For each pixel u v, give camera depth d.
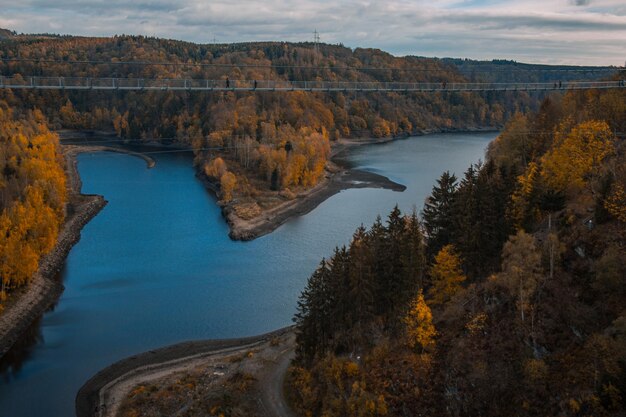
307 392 54.84
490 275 58.91
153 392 60.41
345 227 120.44
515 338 48.66
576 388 42.38
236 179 149.12
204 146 185.50
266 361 63.84
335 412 51.22
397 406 49.19
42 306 82.56
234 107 198.00
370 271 58.56
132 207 135.12
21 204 94.94
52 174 122.31
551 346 46.62
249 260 101.31
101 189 151.62
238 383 59.53
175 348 71.12
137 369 66.38
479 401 46.09
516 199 64.94
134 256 103.06
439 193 70.38
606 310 46.66
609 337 42.66
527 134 95.00
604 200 54.16
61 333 75.19
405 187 154.12
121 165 184.88
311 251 105.81
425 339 52.78
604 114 89.44
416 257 58.69
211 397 57.12
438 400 48.53
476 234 61.44
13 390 63.16
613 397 39.66
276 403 56.12
